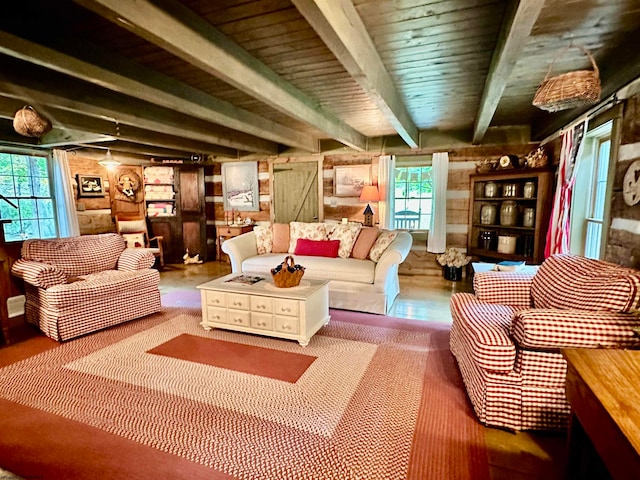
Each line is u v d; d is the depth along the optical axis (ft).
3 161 16.79
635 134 7.88
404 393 7.41
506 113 14.16
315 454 5.66
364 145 19.31
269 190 22.35
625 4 5.92
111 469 5.38
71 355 9.20
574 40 7.42
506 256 15.15
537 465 5.46
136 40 7.23
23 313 12.64
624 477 2.91
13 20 6.12
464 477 5.22
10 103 11.30
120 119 11.19
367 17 6.52
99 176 20.95
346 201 20.38
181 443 5.92
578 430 4.45
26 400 7.20
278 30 6.95
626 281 5.91
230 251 14.42
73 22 6.52
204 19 6.51
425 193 18.95
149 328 11.08
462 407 6.94
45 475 5.28
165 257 23.02
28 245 11.43
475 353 6.45
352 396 7.29
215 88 10.48
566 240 11.18
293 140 17.06
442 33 7.13
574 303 6.68
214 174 23.91
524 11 5.00
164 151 20.71
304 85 10.44
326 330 10.87
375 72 8.12
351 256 14.38
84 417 6.63
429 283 17.13
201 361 8.82
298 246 14.90
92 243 12.78
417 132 17.43
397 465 5.44
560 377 6.01
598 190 10.75
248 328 10.20
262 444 5.89
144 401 7.13
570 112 11.27
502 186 15.85
